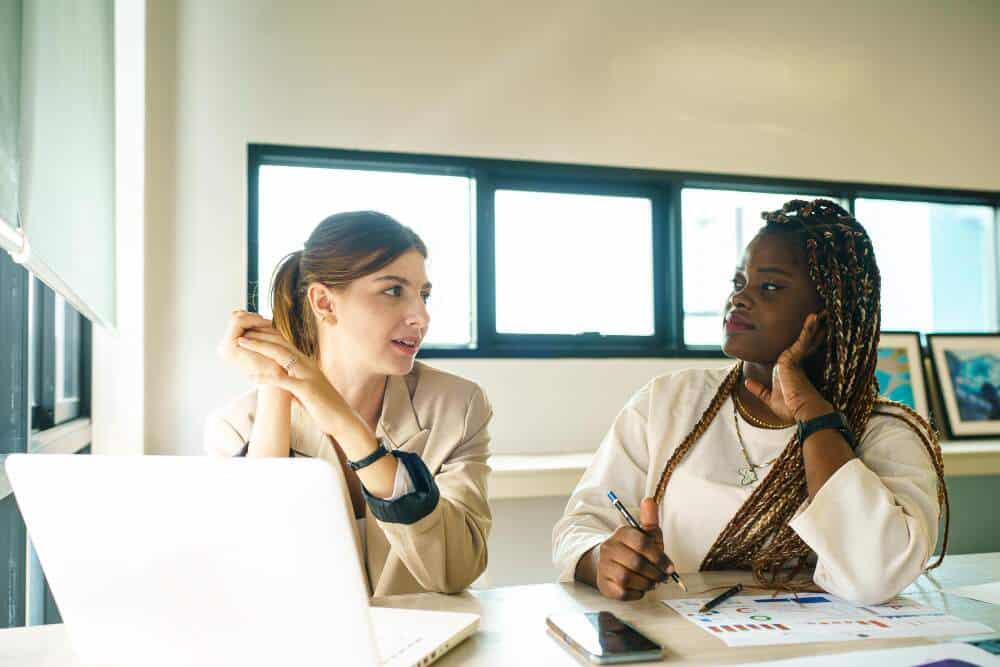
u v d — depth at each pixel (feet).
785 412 3.68
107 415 7.58
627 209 9.70
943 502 3.79
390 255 3.87
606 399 9.25
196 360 7.92
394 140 8.61
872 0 10.30
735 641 2.52
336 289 3.89
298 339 4.07
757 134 9.83
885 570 2.95
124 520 2.02
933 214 10.89
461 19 8.82
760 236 4.00
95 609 2.19
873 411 3.87
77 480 2.05
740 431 4.10
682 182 9.64
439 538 3.18
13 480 2.12
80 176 4.90
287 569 1.90
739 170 9.76
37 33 3.55
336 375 4.06
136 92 7.74
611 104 9.30
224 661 2.06
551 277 9.39
